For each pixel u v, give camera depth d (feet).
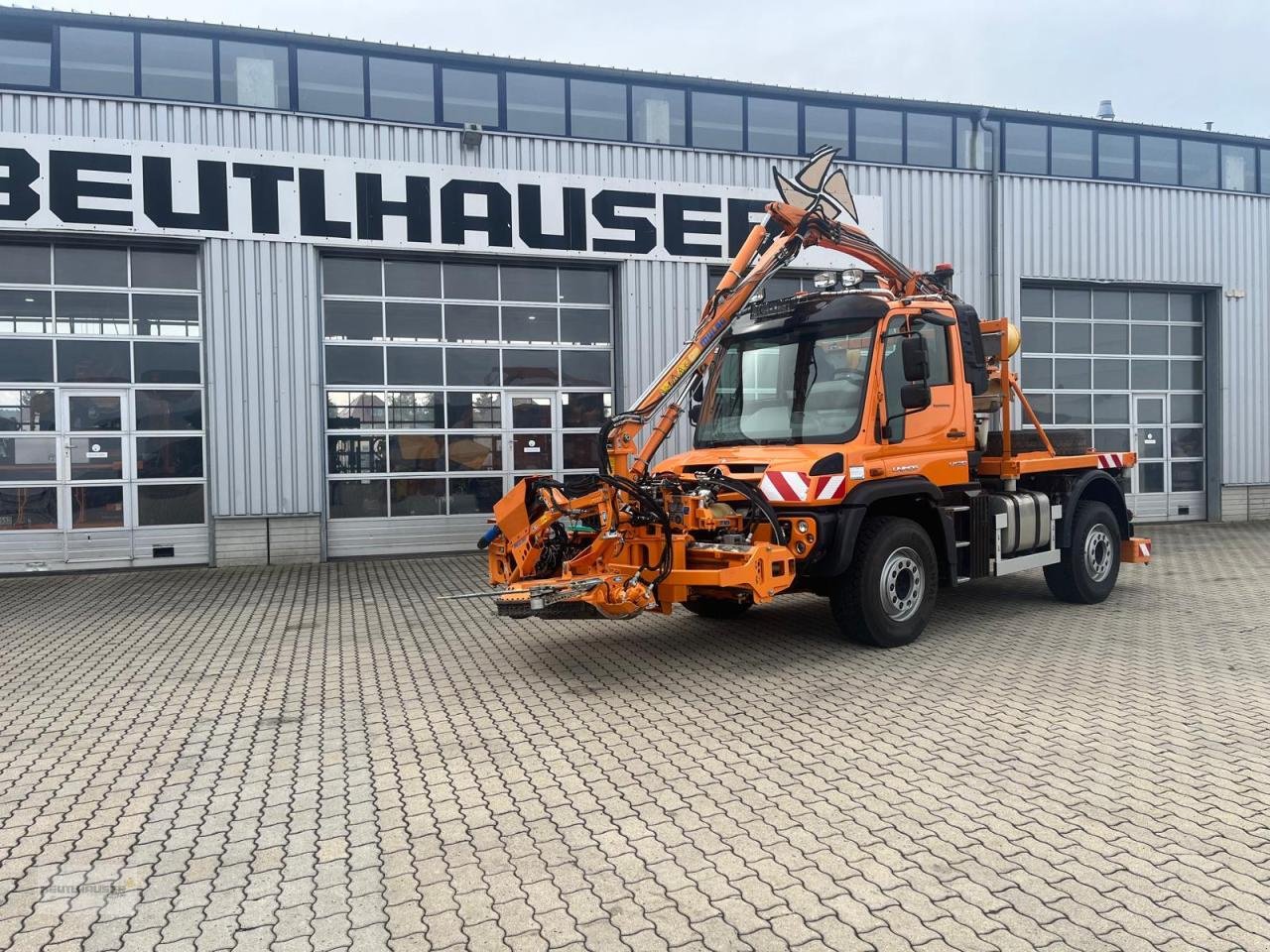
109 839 12.51
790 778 14.25
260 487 41.01
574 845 12.04
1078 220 53.62
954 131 51.80
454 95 43.78
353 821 12.96
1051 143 53.72
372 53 42.47
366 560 42.68
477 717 17.95
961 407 24.98
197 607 30.96
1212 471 57.47
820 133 49.37
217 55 40.65
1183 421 57.57
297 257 41.19
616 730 16.92
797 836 12.16
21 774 15.05
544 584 19.12
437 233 42.78
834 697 18.67
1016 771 14.39
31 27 38.93
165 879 11.30
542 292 45.62
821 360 23.29
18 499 39.40
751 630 25.50
